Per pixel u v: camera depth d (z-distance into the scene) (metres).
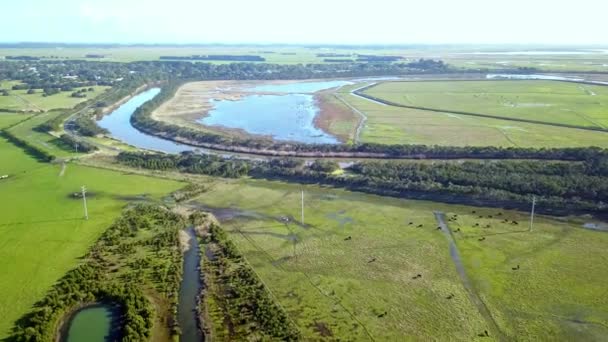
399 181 98.81
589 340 51.78
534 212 84.62
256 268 67.62
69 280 62.44
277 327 53.88
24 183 102.56
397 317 56.22
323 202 92.44
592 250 71.25
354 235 77.69
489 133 142.12
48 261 68.62
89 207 89.19
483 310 57.31
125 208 89.06
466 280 63.81
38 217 84.00
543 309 57.25
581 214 82.62
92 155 124.94
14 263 68.00
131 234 77.38
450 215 84.81
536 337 52.38
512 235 76.62
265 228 80.94
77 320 55.88
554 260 68.56
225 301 59.28
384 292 61.34
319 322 55.38
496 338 52.38
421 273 65.75
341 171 109.50
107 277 64.38
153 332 53.59
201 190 99.06
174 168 114.00
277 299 59.97
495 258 69.44
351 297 60.31
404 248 72.94
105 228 79.56
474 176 98.25
